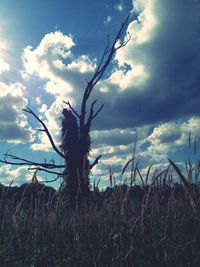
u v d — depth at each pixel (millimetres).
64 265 6957
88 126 23328
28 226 9133
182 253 5633
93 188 8508
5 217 9422
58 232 8391
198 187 4980
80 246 7070
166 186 6367
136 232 6141
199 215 3887
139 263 5805
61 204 9047
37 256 7582
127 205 6531
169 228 6188
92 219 7695
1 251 7965
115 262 5945
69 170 19562
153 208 6363
